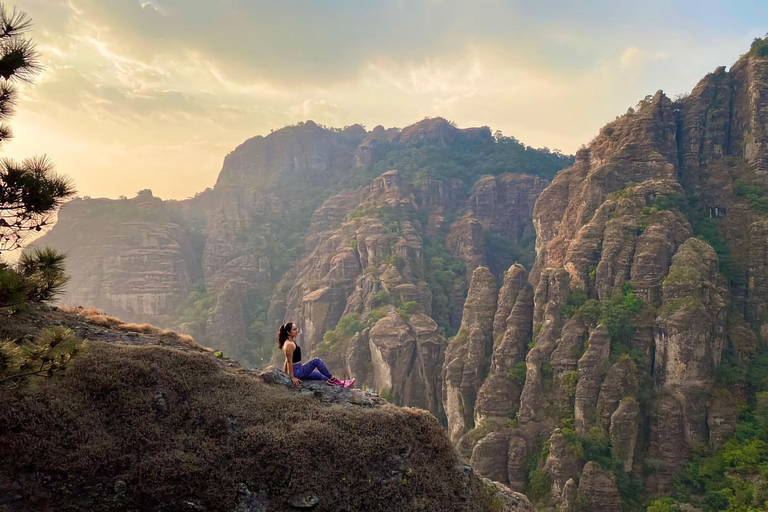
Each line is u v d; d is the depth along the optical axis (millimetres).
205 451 10875
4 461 9352
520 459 63719
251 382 13773
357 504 11172
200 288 199375
